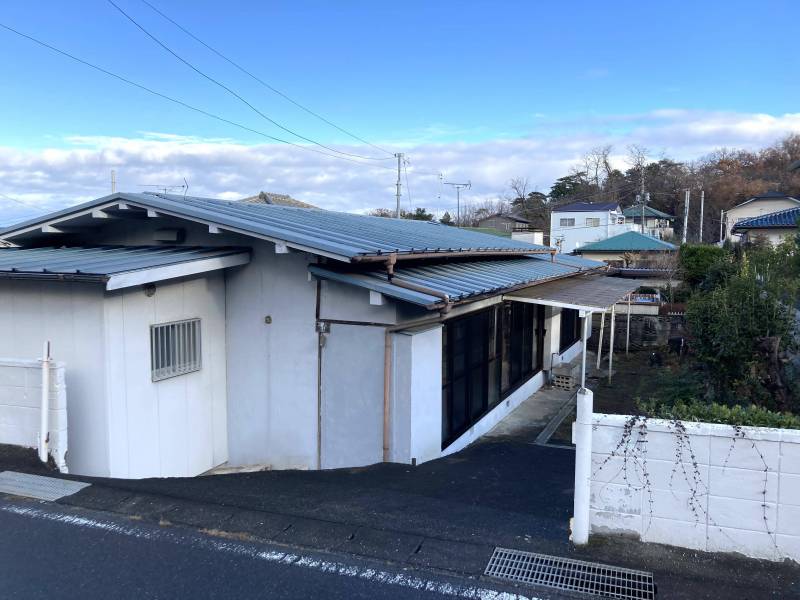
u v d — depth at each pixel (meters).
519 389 10.36
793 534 3.35
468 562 3.56
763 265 7.21
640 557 3.53
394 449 5.96
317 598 3.18
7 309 6.00
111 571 3.45
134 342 5.81
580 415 3.70
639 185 58.19
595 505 3.73
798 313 7.50
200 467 6.64
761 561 3.42
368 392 6.09
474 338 8.06
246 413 6.86
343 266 6.17
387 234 8.15
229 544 3.79
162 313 6.11
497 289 7.02
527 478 5.52
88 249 6.93
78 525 4.04
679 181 57.12
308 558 3.61
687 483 3.54
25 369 5.11
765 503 3.39
